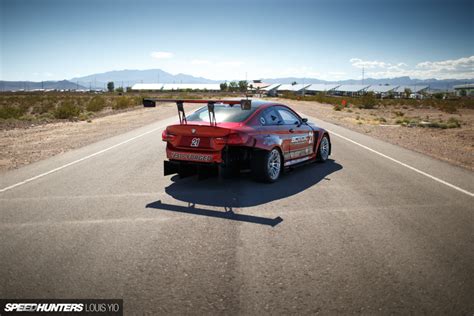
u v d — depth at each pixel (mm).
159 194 5871
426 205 5430
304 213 5004
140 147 10695
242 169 6438
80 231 4293
